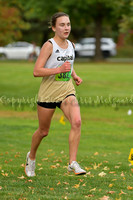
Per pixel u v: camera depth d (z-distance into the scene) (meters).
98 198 10.48
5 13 40.50
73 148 11.51
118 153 18.48
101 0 71.00
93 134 23.52
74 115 11.51
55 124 26.05
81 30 105.88
